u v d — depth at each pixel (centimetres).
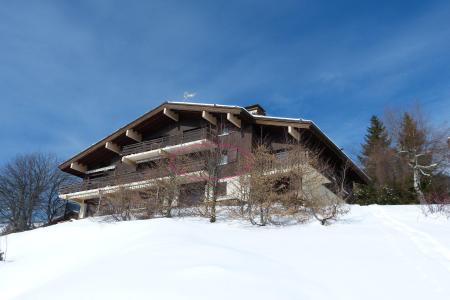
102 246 1086
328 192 1467
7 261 1103
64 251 1144
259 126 2203
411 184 2712
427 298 600
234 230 1160
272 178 1339
